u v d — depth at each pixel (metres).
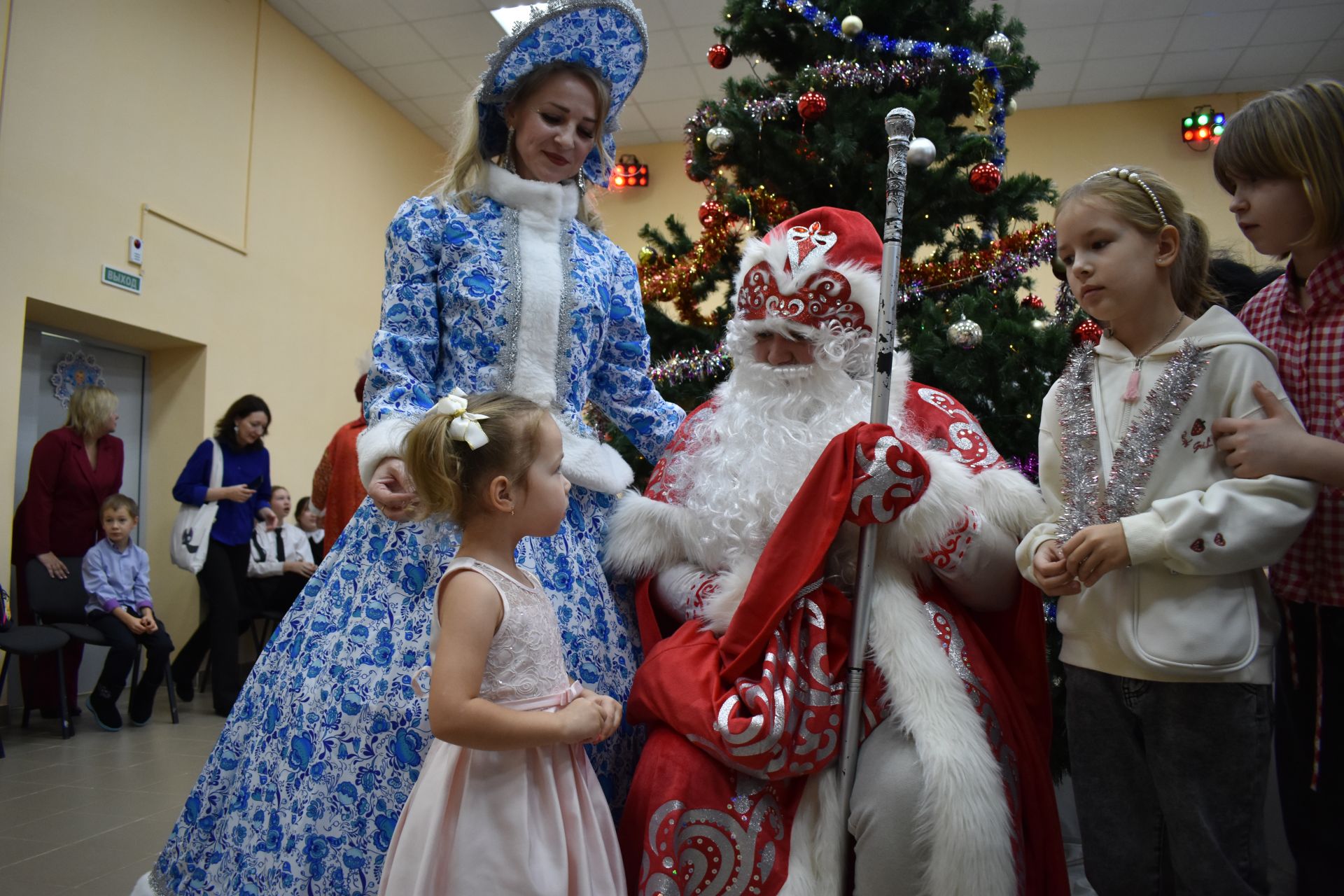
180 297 6.03
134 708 4.73
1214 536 1.32
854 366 1.81
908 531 1.56
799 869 1.44
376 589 1.67
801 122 3.08
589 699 1.44
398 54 7.66
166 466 6.31
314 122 7.47
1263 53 7.10
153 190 5.82
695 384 3.06
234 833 1.59
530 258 1.86
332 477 4.52
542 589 1.54
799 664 1.54
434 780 1.37
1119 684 1.45
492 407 1.47
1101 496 1.48
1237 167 1.52
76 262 5.25
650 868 1.42
